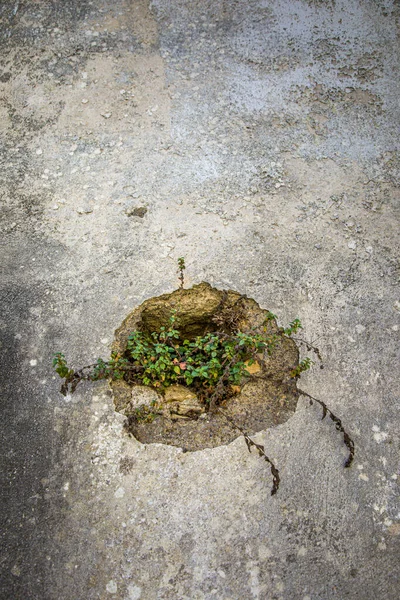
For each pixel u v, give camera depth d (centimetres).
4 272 116
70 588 90
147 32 145
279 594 89
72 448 98
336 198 124
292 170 128
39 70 141
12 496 95
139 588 89
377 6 146
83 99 137
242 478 96
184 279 114
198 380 109
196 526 93
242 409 101
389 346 108
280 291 113
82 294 113
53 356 106
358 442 99
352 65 139
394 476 97
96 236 120
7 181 128
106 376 103
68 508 94
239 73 139
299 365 103
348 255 118
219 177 126
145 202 124
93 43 143
